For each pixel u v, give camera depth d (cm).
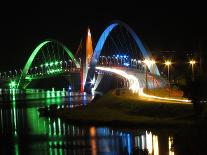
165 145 7531
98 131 9238
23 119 13475
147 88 14438
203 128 8044
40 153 7719
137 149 7425
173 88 13400
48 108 14088
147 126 8956
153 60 18275
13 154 7812
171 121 8712
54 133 9450
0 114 15900
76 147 7894
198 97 8725
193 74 11106
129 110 10625
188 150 6988
